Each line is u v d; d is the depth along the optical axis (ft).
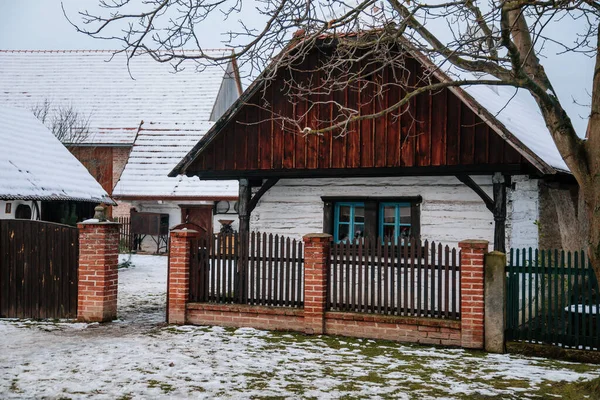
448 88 39.93
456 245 42.24
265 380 26.32
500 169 38.96
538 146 44.06
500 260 32.81
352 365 29.30
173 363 28.84
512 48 24.79
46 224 41.29
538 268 32.89
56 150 72.59
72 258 40.83
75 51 126.93
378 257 36.04
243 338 35.14
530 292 33.06
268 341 34.47
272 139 46.03
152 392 24.31
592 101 25.00
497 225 39.99
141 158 101.71
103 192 73.67
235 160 46.98
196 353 31.17
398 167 42.04
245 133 46.85
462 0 27.81
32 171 63.52
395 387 25.57
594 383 24.95
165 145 103.71
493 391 25.21
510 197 40.52
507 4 25.14
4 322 39.91
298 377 26.94
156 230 94.58
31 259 41.57
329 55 44.32
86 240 40.11
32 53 127.65
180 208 96.48
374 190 44.88
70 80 122.21
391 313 35.63
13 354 30.60
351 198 45.37
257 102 46.65
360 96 43.60
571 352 31.53
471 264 33.27
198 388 24.95
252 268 38.70
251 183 48.65
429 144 41.16
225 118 46.24
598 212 24.09
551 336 32.40
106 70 123.34
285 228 47.29
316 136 44.68
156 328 38.01
